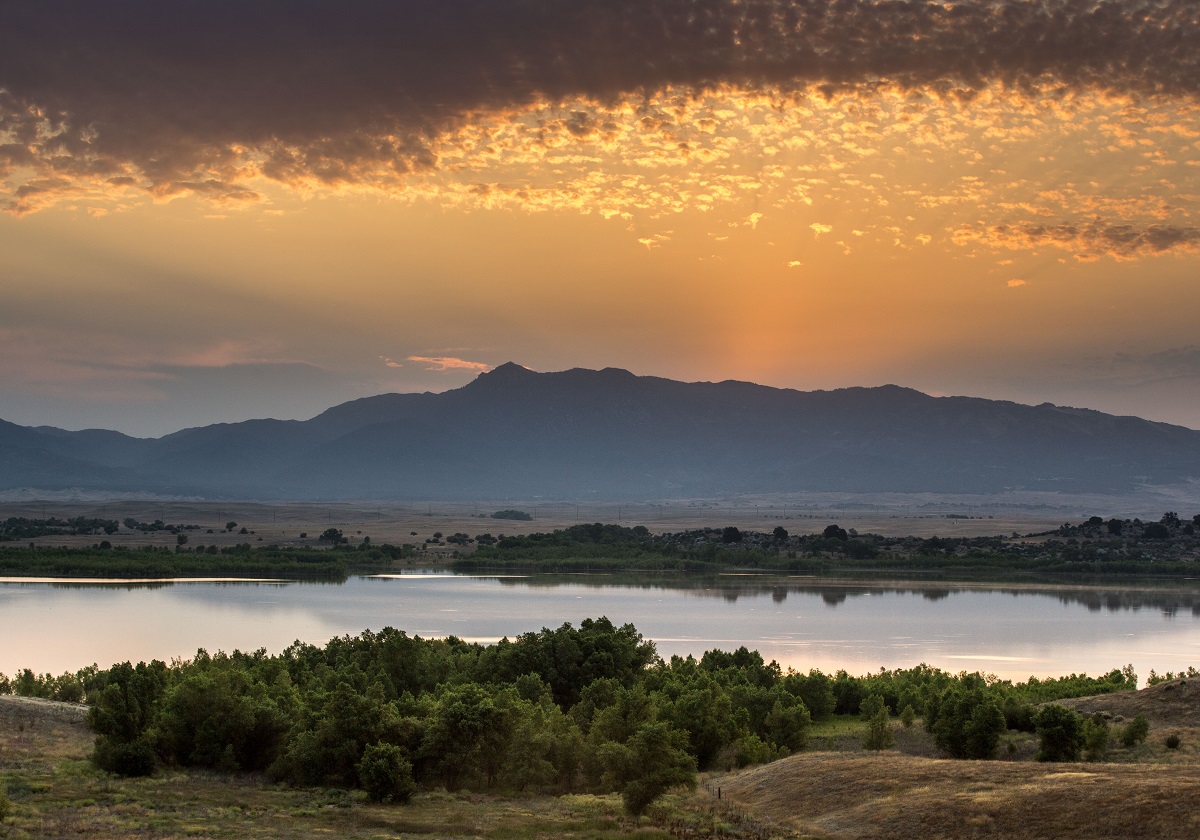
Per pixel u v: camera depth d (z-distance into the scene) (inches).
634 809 2706.7
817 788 2780.5
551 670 4478.3
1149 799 2213.3
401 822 2568.9
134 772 3016.7
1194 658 6565.0
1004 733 3801.7
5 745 3245.6
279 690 3782.0
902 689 4707.2
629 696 3459.6
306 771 3063.5
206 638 7121.1
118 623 7844.5
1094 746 3284.9
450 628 7706.7
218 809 2623.0
